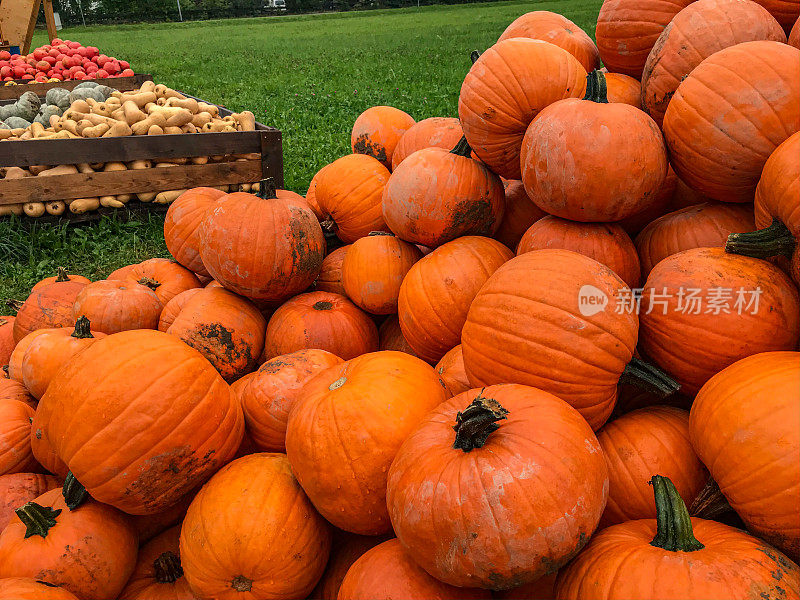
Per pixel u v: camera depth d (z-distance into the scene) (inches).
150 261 154.7
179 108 280.8
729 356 72.6
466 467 58.9
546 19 124.3
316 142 400.2
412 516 59.7
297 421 76.4
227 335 117.0
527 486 56.8
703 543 60.2
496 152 104.9
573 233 92.0
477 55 124.5
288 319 117.0
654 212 109.0
